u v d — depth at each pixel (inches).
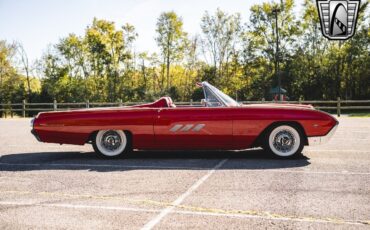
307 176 202.8
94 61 2276.1
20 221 136.9
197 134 253.3
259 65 1895.9
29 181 200.1
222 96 268.1
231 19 1910.7
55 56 2268.7
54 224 133.3
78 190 179.8
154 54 2155.5
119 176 209.5
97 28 2187.5
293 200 158.1
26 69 2222.0
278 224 130.0
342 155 272.1
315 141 249.6
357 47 1701.5
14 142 375.9
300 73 1781.5
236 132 250.7
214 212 143.6
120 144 265.1
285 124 254.2
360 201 155.9
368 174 206.7
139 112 258.4
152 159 264.1
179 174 212.4
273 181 192.1
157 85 2320.4
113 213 144.3
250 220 134.3
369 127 513.0
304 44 1856.5
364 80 1706.4
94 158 272.1
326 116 249.3
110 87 2231.8
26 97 1877.5
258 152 290.5
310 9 1819.6
